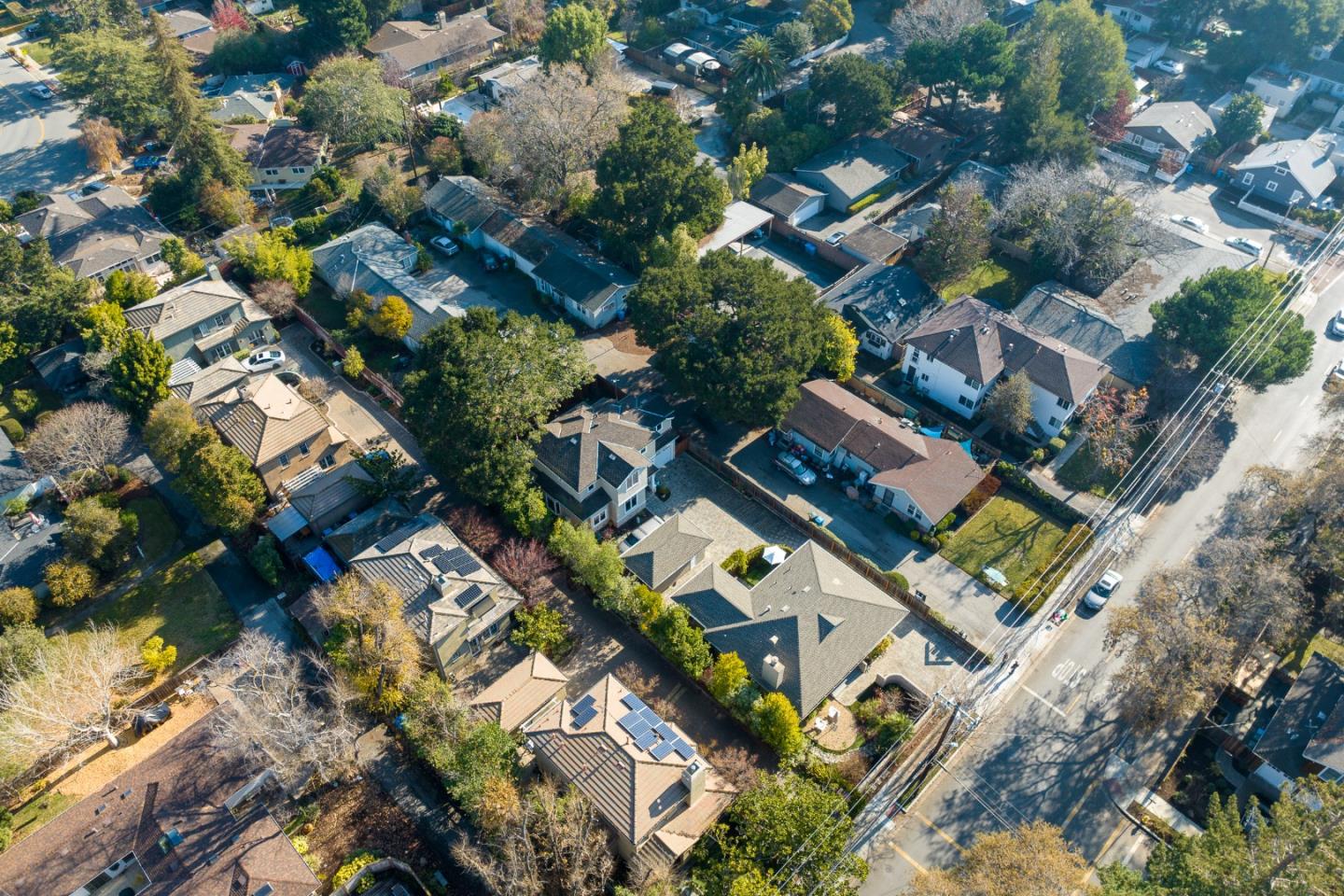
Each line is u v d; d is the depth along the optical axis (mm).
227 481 65250
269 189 107500
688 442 76688
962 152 111188
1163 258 90188
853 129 107812
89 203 100000
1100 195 90312
